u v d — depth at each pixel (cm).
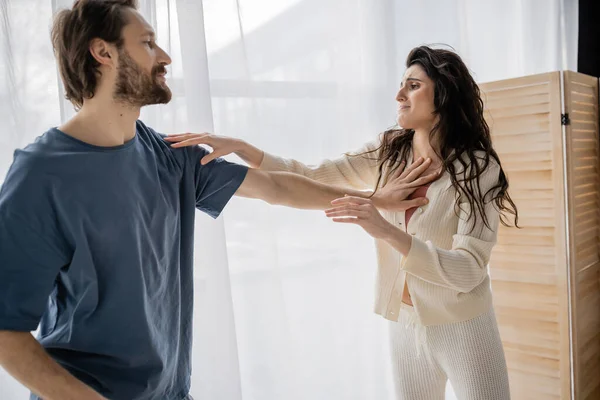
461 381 156
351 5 199
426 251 142
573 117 189
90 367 108
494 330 158
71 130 108
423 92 156
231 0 169
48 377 96
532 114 190
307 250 194
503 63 255
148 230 114
